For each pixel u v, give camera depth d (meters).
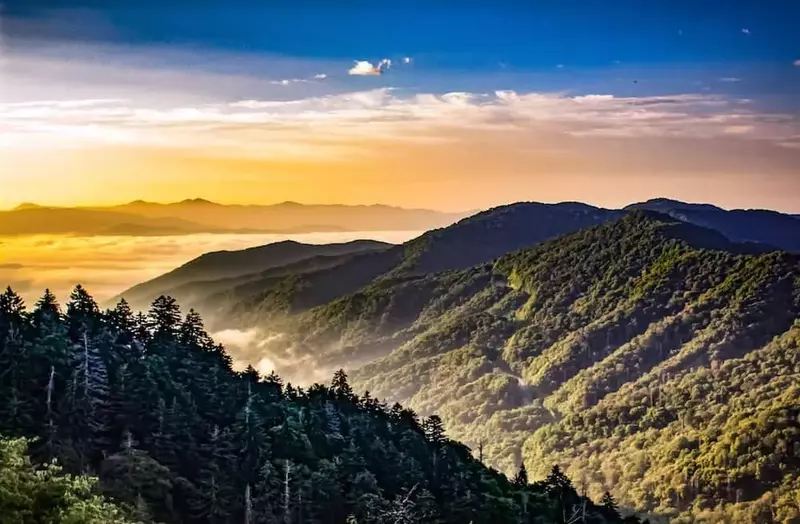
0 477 44.47
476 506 106.88
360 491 97.56
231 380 118.88
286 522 87.50
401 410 144.12
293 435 103.38
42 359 92.25
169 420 92.44
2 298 103.06
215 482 87.19
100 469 81.00
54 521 44.97
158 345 115.56
